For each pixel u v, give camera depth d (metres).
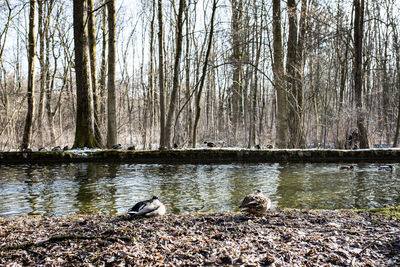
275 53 19.91
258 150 16.91
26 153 16.19
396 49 26.06
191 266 3.99
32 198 9.09
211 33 19.22
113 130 19.95
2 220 6.43
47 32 27.12
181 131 33.75
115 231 5.34
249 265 3.94
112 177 12.53
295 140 21.91
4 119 24.25
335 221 5.73
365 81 32.78
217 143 31.33
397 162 17.14
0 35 20.48
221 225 5.71
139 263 4.08
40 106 24.72
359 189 10.21
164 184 11.09
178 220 6.08
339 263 3.97
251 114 26.88
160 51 20.89
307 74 22.06
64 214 7.46
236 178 12.25
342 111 22.27
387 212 6.20
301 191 9.93
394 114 33.78
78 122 18.59
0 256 4.50
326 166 15.49
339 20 22.23
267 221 5.85
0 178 12.32
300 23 22.77
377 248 4.36
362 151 17.16
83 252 4.54
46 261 4.27
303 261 4.04
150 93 30.91
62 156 16.34
